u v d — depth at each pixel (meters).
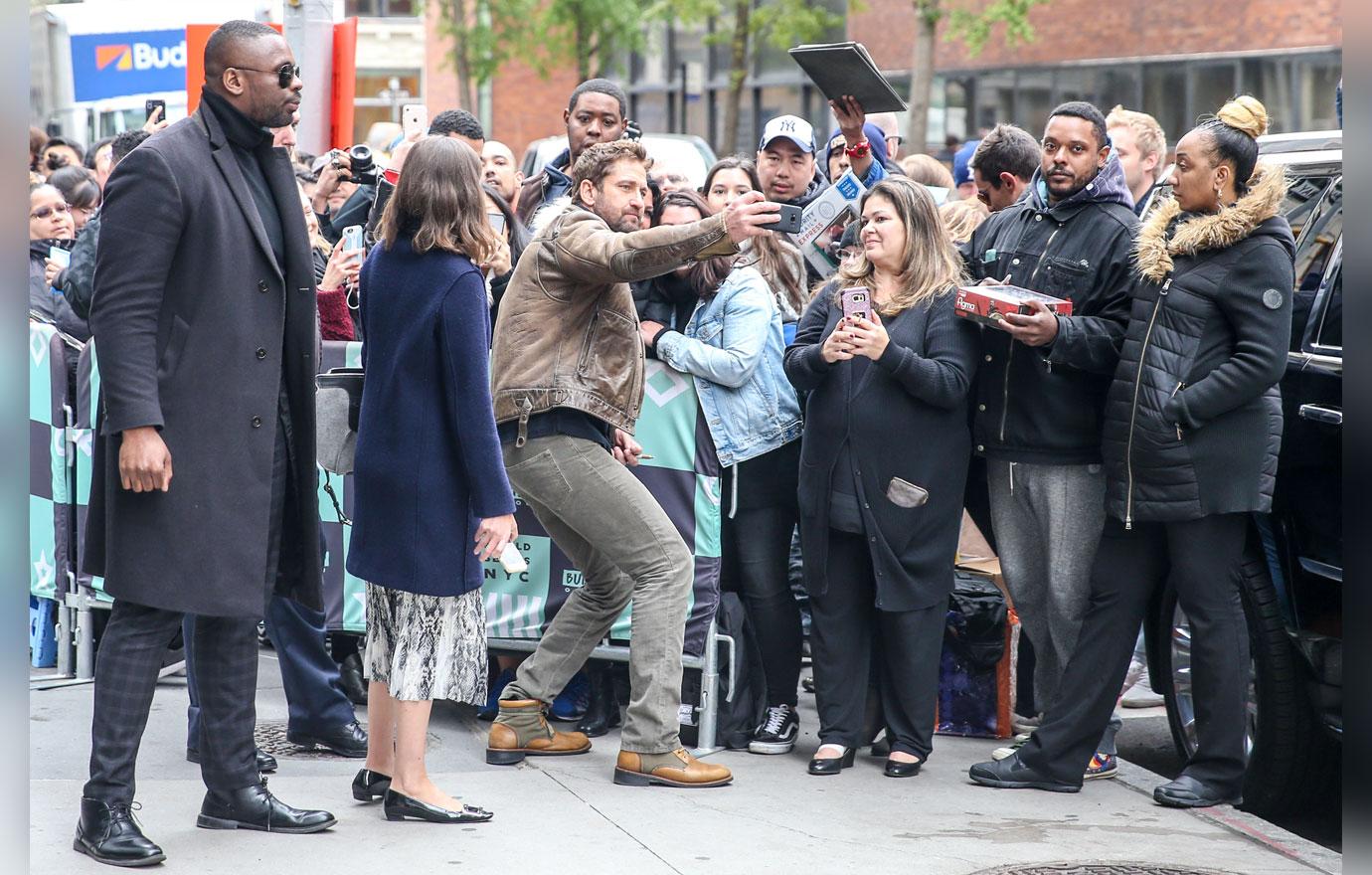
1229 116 8.83
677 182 12.54
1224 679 9.05
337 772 9.51
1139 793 9.42
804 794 9.26
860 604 9.80
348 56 13.16
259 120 7.81
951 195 15.16
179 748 9.90
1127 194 9.66
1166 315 8.88
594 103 12.23
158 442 7.49
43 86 22.62
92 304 7.53
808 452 9.70
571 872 7.77
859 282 9.78
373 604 8.57
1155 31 41.50
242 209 7.75
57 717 10.55
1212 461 8.82
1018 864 8.02
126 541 7.64
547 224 9.15
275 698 11.39
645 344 10.02
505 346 9.09
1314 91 37.66
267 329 7.87
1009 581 9.91
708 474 10.02
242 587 7.79
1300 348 9.51
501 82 58.22
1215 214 8.84
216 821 8.25
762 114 52.94
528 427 9.02
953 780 9.66
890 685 9.77
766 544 10.13
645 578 9.23
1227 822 8.80
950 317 9.50
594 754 10.05
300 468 8.17
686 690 10.41
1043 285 9.51
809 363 9.53
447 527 8.19
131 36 17.88
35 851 7.74
